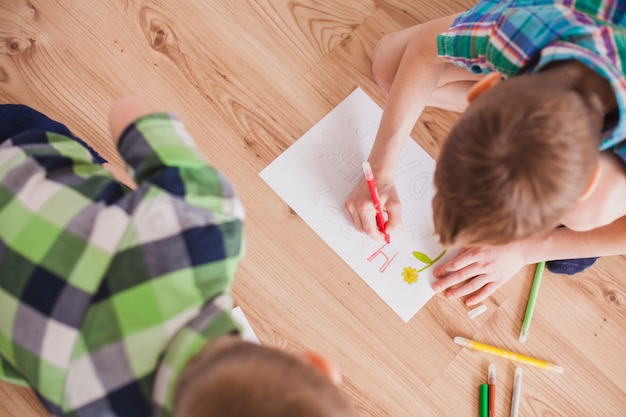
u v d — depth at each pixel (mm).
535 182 475
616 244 784
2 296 499
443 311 862
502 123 475
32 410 804
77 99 896
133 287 475
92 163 633
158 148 506
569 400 854
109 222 491
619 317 883
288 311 846
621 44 537
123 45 916
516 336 868
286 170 879
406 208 878
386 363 844
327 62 930
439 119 923
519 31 566
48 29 914
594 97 501
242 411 362
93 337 471
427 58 758
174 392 417
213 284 490
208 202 501
